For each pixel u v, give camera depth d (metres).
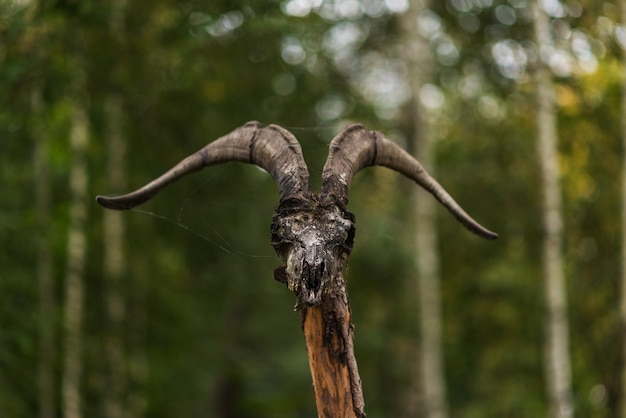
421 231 17.12
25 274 12.81
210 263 17.67
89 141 15.80
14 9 12.27
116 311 15.62
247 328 21.77
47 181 14.83
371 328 18.84
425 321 17.08
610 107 14.46
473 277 18.80
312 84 16.73
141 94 14.36
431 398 16.86
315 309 5.53
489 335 19.28
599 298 16.31
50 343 13.57
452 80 17.34
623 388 13.05
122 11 13.24
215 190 15.35
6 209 12.70
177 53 13.89
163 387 17.67
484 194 16.95
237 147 5.73
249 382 24.11
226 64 15.20
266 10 13.88
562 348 13.09
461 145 17.23
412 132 17.09
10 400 12.52
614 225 15.83
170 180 5.79
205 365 18.38
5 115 12.64
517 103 15.77
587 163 15.48
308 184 5.39
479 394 21.12
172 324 17.28
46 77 12.80
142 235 17.09
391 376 20.97
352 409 5.55
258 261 16.52
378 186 18.36
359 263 18.05
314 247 5.17
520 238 17.23
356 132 5.79
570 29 13.48
